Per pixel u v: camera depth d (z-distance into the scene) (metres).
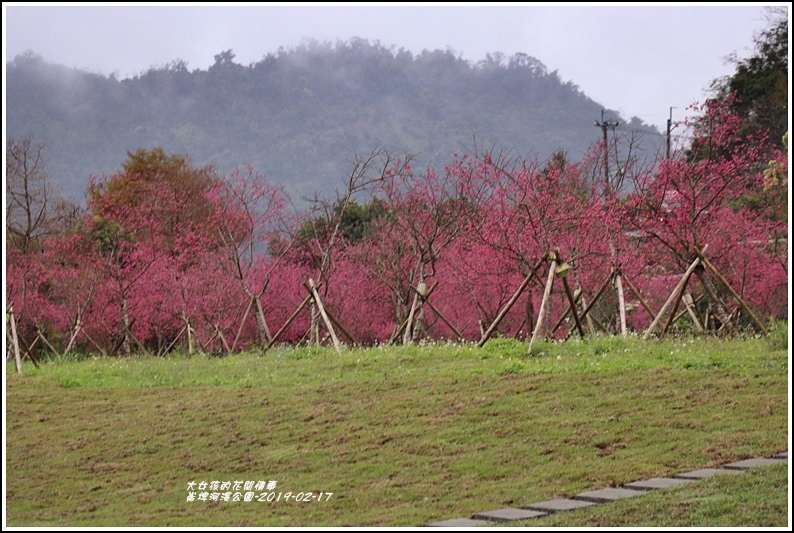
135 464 12.45
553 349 17.75
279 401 15.05
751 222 24.06
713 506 8.71
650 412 12.45
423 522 8.96
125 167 45.00
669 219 21.11
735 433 11.26
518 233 22.22
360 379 16.28
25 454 13.24
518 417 12.80
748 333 19.78
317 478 11.11
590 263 22.72
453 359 17.69
